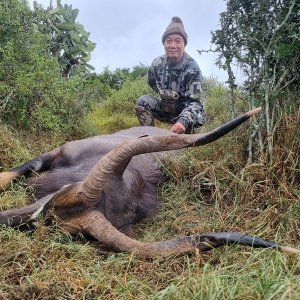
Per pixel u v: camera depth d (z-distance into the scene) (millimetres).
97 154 1869
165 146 1478
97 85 3883
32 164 1882
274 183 1659
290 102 1802
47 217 1396
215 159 1910
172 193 1855
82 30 3459
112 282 1242
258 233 1465
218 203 1684
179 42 2555
